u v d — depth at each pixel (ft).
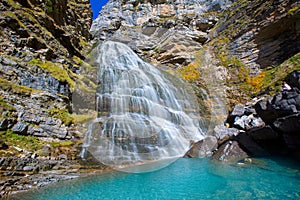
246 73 38.78
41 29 30.42
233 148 22.82
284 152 22.07
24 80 21.76
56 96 23.25
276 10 37.06
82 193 14.69
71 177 17.48
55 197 13.91
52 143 19.17
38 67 24.30
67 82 26.71
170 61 52.70
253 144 23.57
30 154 16.90
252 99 33.68
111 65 41.29
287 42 36.09
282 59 36.06
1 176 14.44
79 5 57.67
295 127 20.22
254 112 27.68
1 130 16.60
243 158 21.43
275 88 30.22
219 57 45.96
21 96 20.10
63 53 33.14
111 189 15.37
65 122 21.80
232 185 15.37
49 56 28.71
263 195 13.41
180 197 13.93
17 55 23.52
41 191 14.84
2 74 20.22
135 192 14.92
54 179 16.58
